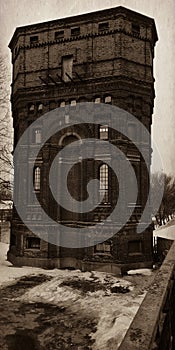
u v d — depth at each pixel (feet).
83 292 62.64
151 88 90.79
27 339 42.42
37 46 94.89
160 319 16.75
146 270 82.69
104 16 87.71
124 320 45.73
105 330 44.14
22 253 90.27
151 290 17.95
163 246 93.50
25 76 95.86
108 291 63.36
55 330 45.37
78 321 48.62
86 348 39.63
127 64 86.79
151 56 92.63
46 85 92.43
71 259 87.86
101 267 82.33
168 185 121.90
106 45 87.30
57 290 64.13
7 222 119.65
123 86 85.46
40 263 87.40
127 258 82.43
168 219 121.29
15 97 99.60
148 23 91.25
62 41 92.12
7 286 68.54
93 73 87.97
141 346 11.95
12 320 49.34
